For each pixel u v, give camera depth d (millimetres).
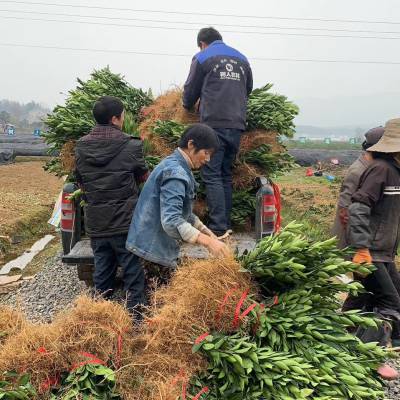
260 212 4977
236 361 2615
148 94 6219
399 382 3814
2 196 11844
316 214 10938
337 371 2766
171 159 3404
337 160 22656
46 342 2760
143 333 2959
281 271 3115
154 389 2568
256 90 5703
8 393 2463
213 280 3037
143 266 3975
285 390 2592
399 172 3941
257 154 5262
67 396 2492
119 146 3811
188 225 3182
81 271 5117
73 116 5227
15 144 24328
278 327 2918
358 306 4316
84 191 3904
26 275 6645
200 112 4852
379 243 3990
